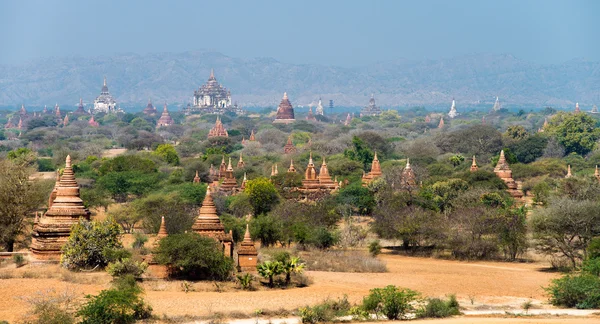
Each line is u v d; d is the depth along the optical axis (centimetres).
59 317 5922
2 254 8906
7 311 6384
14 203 9644
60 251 8494
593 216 9269
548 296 7375
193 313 6444
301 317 6366
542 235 9456
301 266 7925
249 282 7675
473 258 10169
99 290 7200
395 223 10731
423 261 10050
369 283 8075
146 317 6262
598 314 6544
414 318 6419
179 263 7719
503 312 6669
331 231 11138
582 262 9031
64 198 8706
